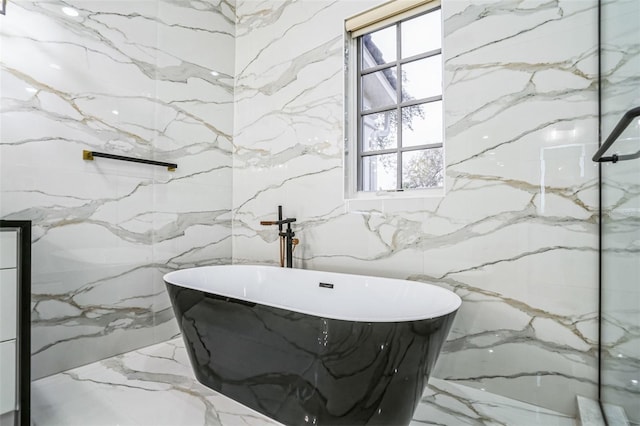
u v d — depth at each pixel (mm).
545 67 1442
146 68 2111
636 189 986
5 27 1557
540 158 1448
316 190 2174
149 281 2119
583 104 1362
